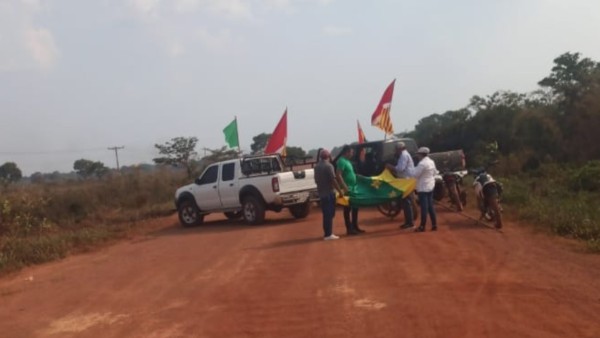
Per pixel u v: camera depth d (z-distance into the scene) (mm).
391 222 16266
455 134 43406
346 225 14578
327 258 11641
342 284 9438
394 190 14359
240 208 18922
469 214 16781
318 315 7898
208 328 7750
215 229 18609
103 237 18359
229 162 19188
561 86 42375
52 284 11734
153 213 25531
